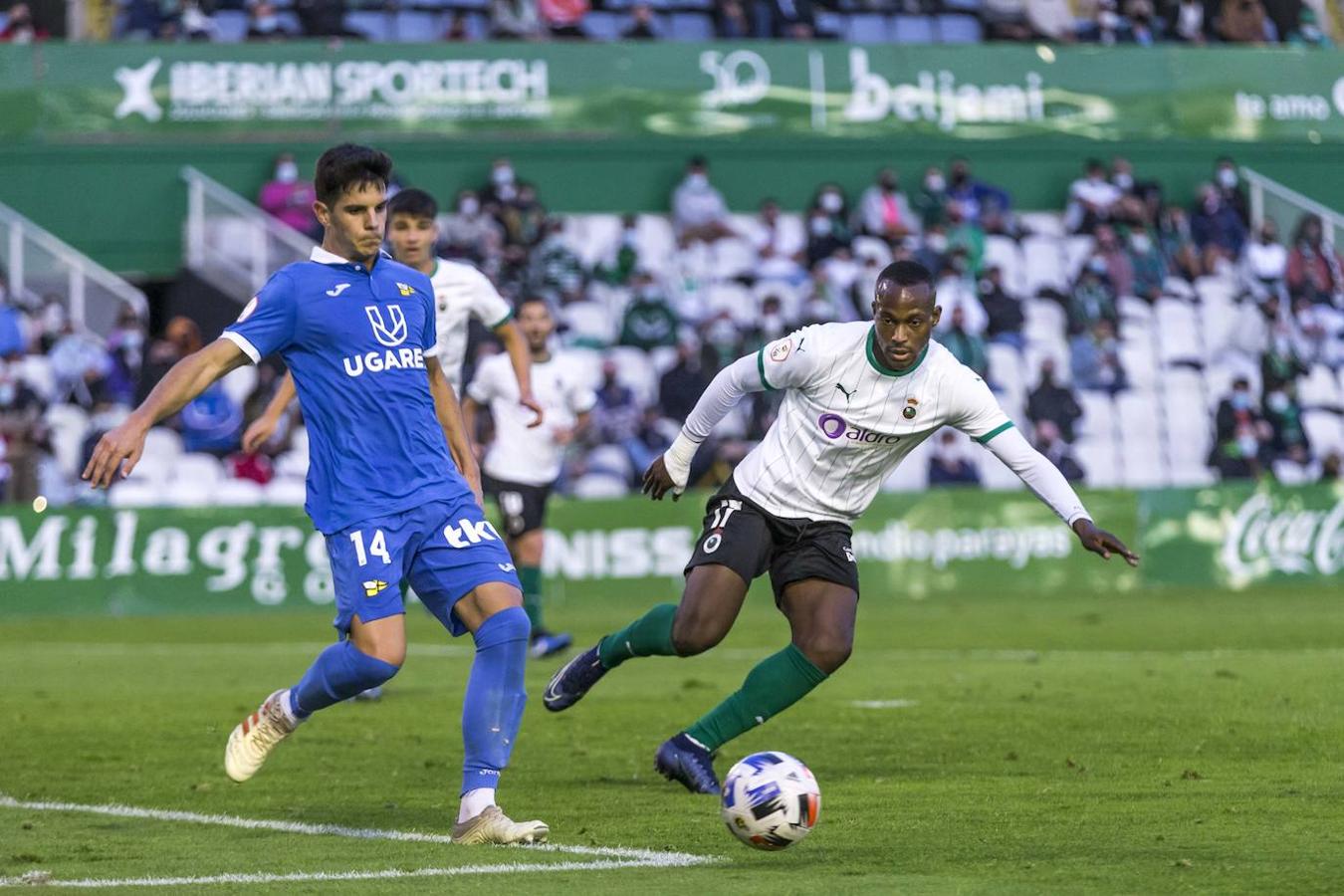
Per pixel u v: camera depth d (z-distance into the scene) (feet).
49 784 86.69
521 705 68.44
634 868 61.26
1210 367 325.01
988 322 315.99
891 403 77.25
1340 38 361.51
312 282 68.13
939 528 265.95
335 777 88.69
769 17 338.34
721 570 79.56
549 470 163.22
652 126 317.01
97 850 66.23
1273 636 184.96
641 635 82.74
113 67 298.56
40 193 297.53
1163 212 332.19
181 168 301.63
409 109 307.99
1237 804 75.87
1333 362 331.36
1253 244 334.65
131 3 314.96
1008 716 113.39
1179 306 326.24
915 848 65.31
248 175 303.89
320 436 68.85
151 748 101.45
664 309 304.91
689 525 255.09
